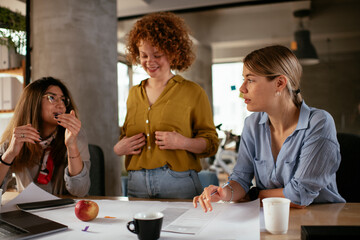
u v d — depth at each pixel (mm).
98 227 1027
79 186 1638
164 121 1716
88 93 2912
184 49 1838
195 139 1703
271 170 1409
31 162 1735
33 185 1492
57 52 2846
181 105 1746
